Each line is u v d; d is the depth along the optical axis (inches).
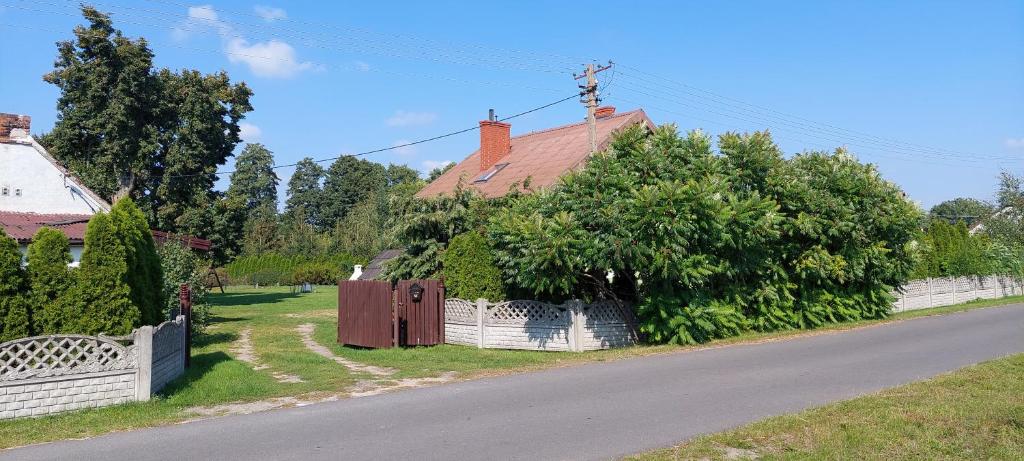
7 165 1017.5
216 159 1403.8
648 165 608.7
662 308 601.0
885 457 248.7
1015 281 1387.8
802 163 786.2
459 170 1337.4
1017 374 415.8
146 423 330.0
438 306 665.6
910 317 882.1
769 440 275.1
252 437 301.0
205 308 784.3
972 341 608.1
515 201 672.4
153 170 1332.4
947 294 1141.1
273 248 2923.2
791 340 646.5
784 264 747.4
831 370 460.1
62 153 1264.8
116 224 456.1
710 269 590.6
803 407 340.5
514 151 1261.1
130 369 378.9
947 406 327.0
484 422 323.6
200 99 1330.0
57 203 1049.5
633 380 434.0
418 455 267.7
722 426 304.5
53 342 358.0
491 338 632.4
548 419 327.0
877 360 503.5
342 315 690.8
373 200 3427.7
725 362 505.7
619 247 547.5
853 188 757.9
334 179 4168.3
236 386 424.5
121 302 430.3
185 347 510.0
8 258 392.2
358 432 307.6
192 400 385.4
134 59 1221.7
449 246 685.9
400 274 734.5
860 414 314.5
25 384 343.9
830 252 766.5
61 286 413.7
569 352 594.6
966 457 249.0
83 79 1218.6
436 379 460.4
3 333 384.2
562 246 548.4
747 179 679.7
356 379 461.4
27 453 281.1
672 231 550.3
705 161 623.2
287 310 1205.1
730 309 650.8
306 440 294.4
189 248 801.6
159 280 546.6
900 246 830.5
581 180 601.6
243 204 1435.8
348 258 2519.7
